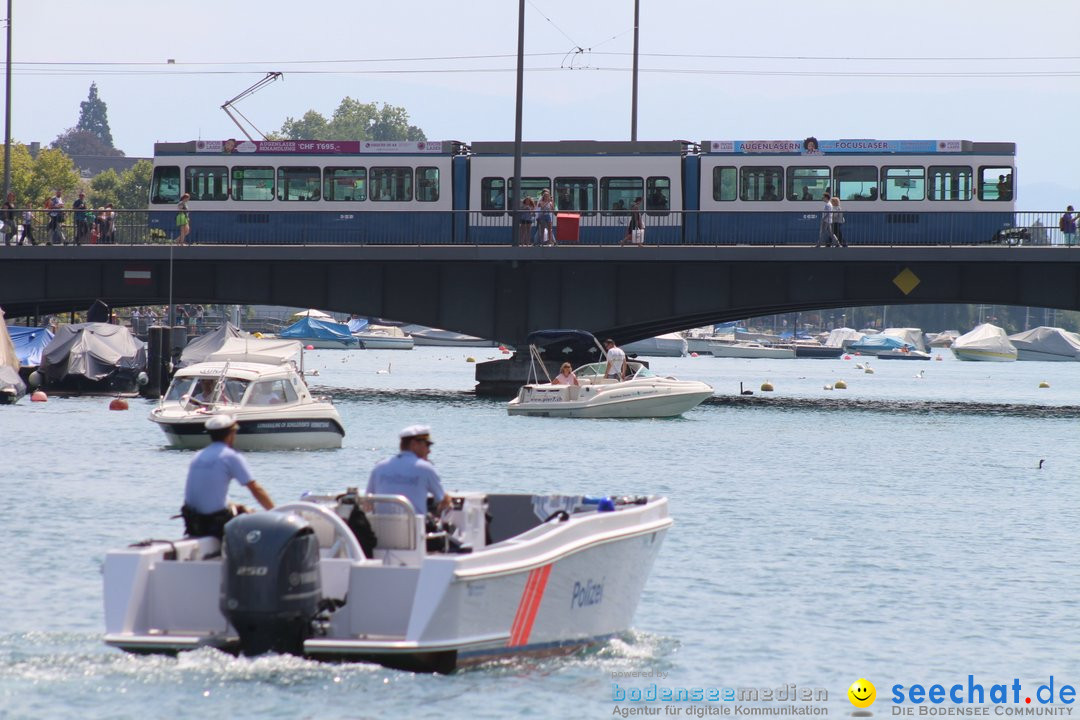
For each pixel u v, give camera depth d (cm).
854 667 6022
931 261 19888
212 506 5744
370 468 12738
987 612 7100
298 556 5206
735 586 7544
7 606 6644
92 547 8294
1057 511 10869
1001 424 19650
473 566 5266
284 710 5028
